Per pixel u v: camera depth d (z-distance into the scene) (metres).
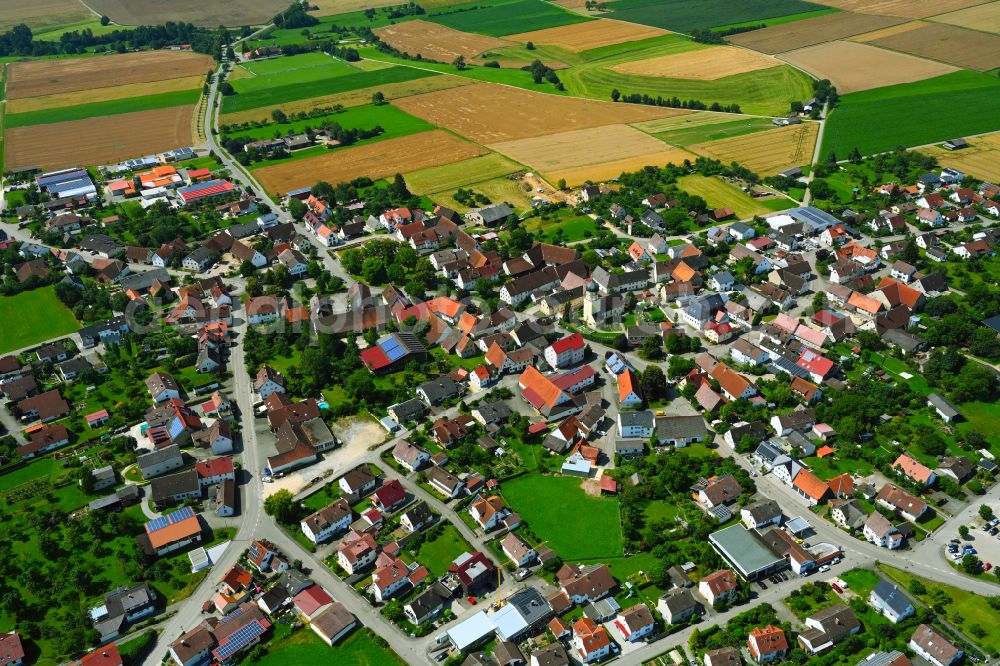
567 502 183.62
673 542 170.50
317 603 157.25
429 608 155.12
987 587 157.00
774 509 174.00
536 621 152.12
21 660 147.62
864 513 173.50
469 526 177.38
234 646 149.00
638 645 149.00
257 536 176.62
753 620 151.75
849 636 147.25
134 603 157.25
